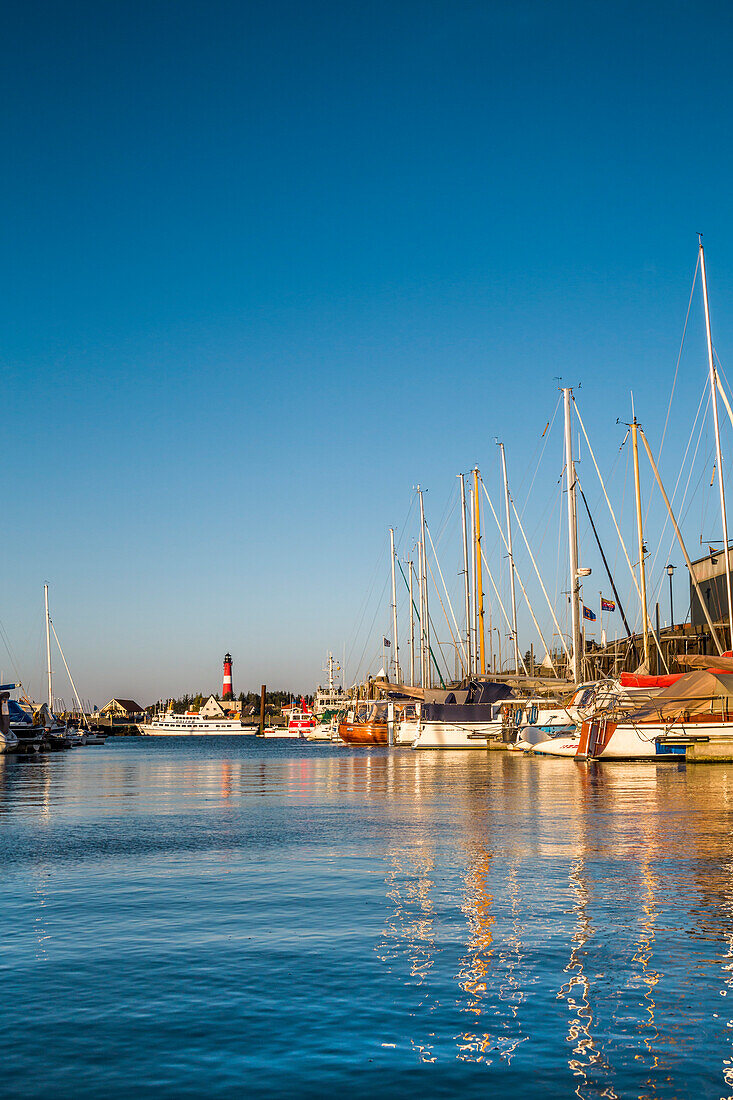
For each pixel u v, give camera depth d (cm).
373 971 1028
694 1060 768
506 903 1362
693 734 4969
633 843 1945
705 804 2738
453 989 959
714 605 6812
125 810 3012
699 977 989
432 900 1397
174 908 1379
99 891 1519
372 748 11512
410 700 9544
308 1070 756
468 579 8119
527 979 989
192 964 1070
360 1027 853
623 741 5069
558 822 2342
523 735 6450
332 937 1184
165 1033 845
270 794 3691
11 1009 915
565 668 7106
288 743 17850
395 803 3067
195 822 2594
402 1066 762
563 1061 769
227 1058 784
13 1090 722
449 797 3219
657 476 6103
